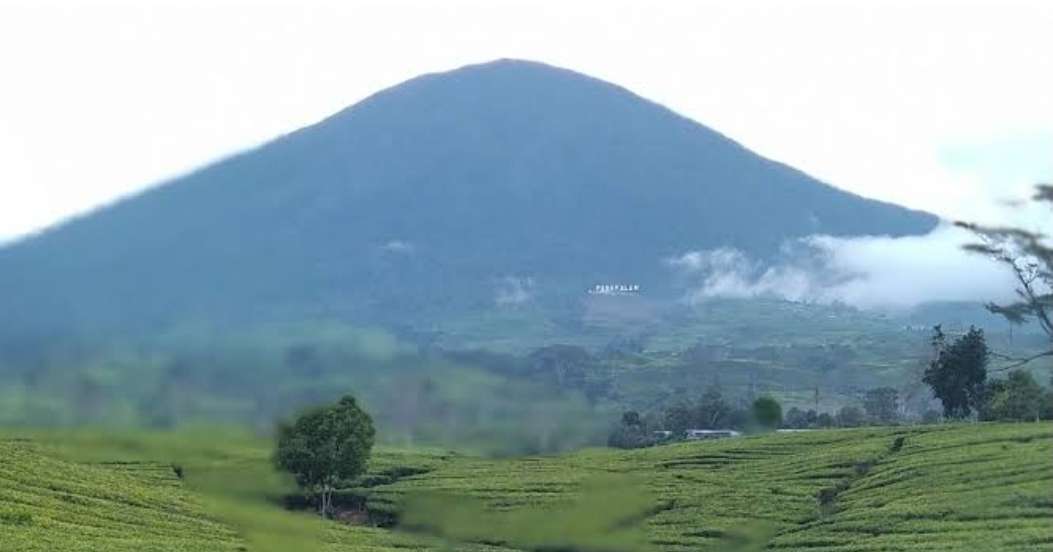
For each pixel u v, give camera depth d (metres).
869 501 78.62
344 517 95.75
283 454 95.56
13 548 53.16
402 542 77.81
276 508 89.62
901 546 60.00
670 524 80.56
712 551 71.75
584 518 83.06
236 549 62.94
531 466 118.00
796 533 72.88
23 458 85.00
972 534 61.34
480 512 88.69
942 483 77.88
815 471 98.00
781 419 169.88
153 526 70.31
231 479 94.44
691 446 126.81
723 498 89.12
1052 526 61.19
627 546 74.75
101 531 63.94
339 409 98.62
